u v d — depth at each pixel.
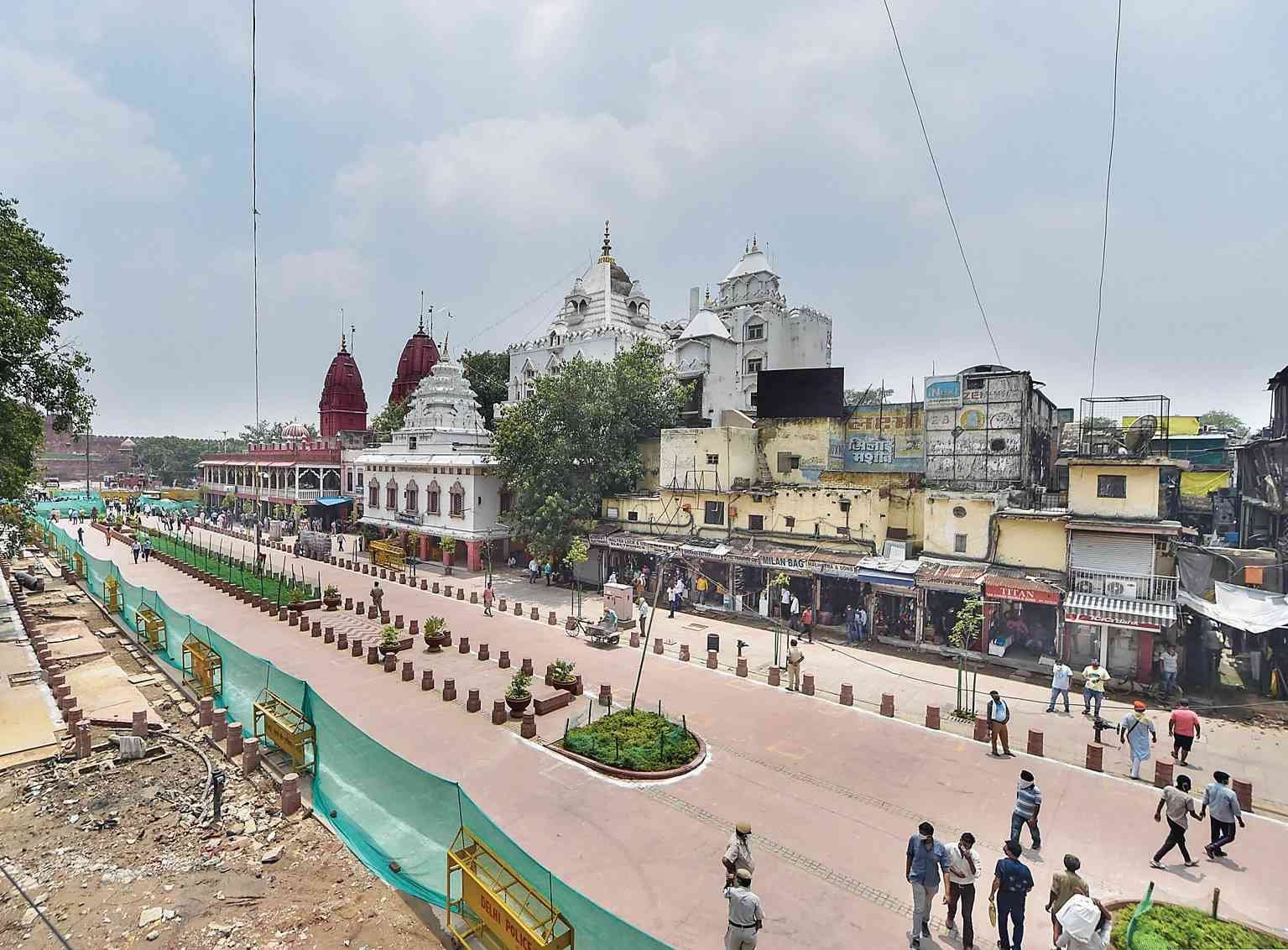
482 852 10.45
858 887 12.02
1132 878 12.26
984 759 17.14
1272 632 21.44
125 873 12.12
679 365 48.06
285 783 14.15
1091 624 23.33
